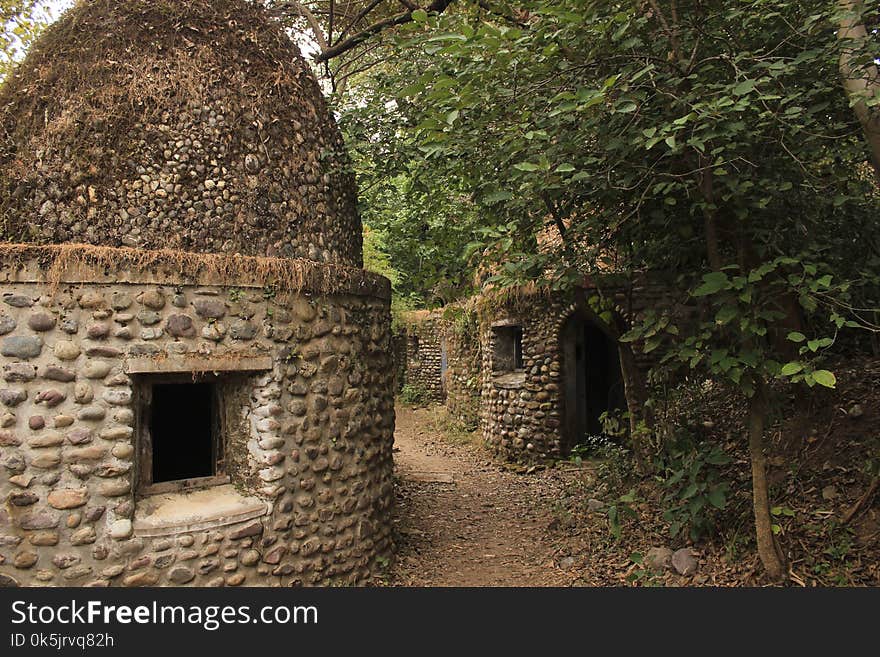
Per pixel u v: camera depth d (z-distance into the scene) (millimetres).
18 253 3424
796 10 3779
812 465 4742
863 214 4586
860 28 3238
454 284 6301
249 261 4027
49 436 3424
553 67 3807
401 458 10508
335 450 4520
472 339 12648
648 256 4996
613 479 6289
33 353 3428
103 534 3504
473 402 12547
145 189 3908
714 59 3660
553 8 3166
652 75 3377
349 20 8062
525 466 9305
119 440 3574
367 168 6059
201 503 3941
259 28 4734
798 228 3949
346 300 4684
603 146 3891
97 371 3531
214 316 3885
